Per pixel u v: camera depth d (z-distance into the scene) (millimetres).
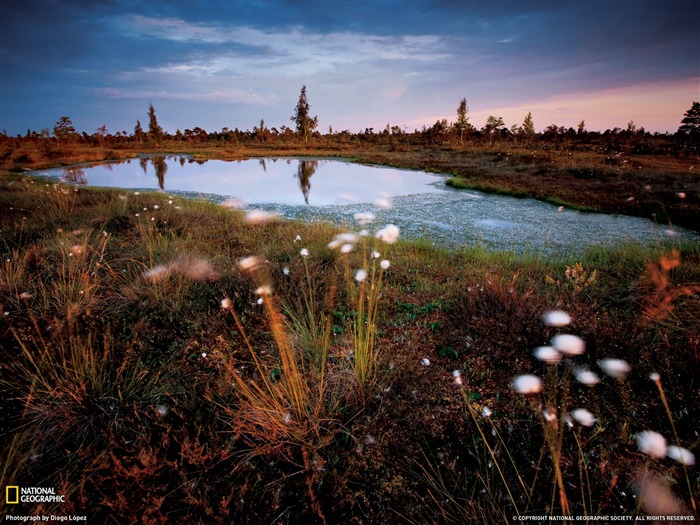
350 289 4164
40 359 2787
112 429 2371
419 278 5109
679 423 2326
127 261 4957
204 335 3453
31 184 12227
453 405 2590
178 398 2643
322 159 40875
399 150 48125
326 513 1925
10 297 3707
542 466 2094
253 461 2188
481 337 3336
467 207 14195
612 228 10617
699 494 1832
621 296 4266
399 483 2062
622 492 1904
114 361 2977
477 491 1991
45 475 2062
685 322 3471
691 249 6754
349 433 2309
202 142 72938
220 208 10383
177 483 2031
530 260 5805
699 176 17172
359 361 2684
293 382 2455
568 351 1632
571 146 39344
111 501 1866
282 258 5598
